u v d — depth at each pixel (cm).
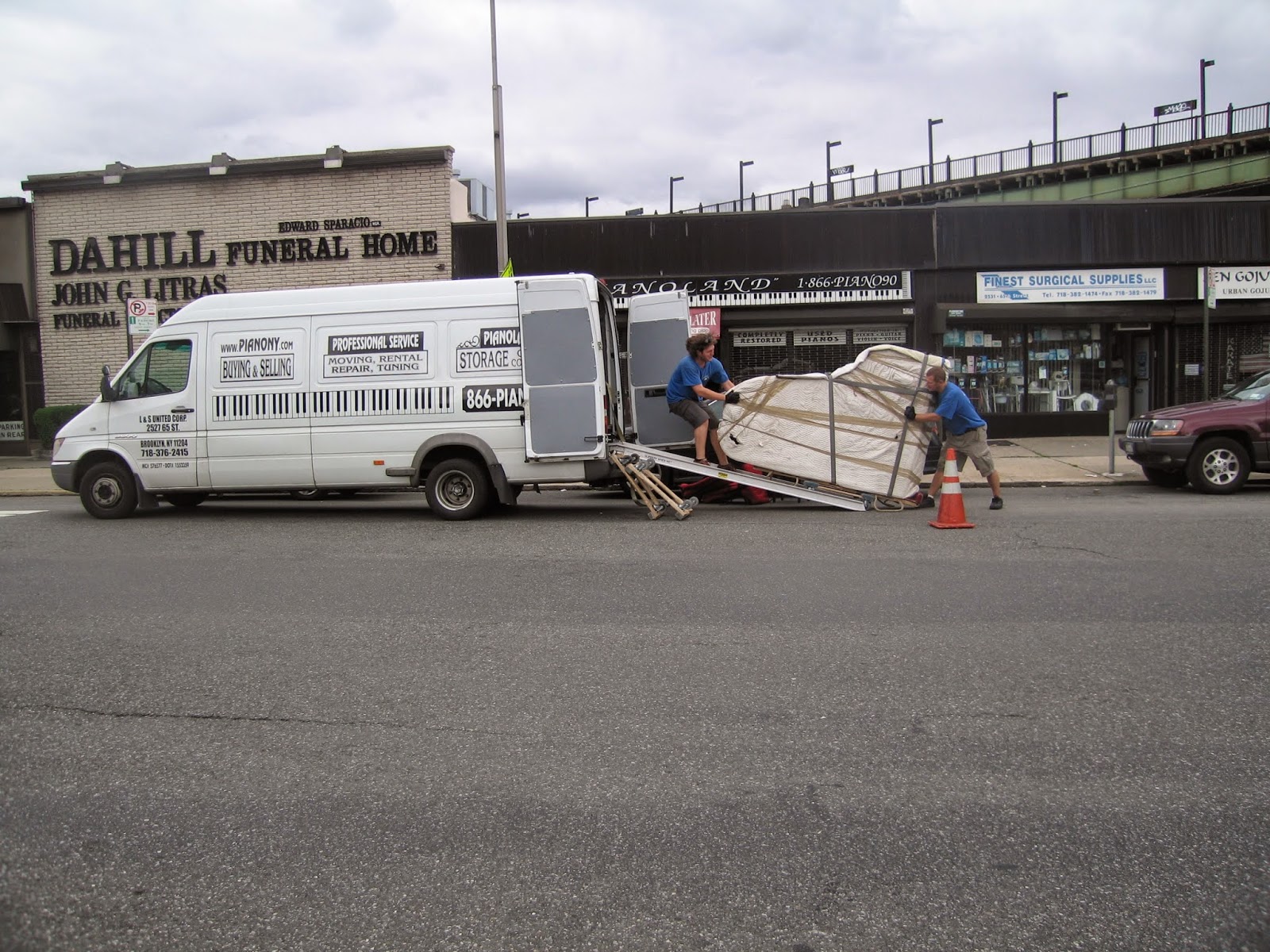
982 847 331
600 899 304
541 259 1923
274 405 1097
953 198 4209
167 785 390
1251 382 1314
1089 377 1955
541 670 525
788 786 379
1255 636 559
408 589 725
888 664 522
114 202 1994
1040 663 519
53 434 1950
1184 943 277
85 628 622
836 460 1120
